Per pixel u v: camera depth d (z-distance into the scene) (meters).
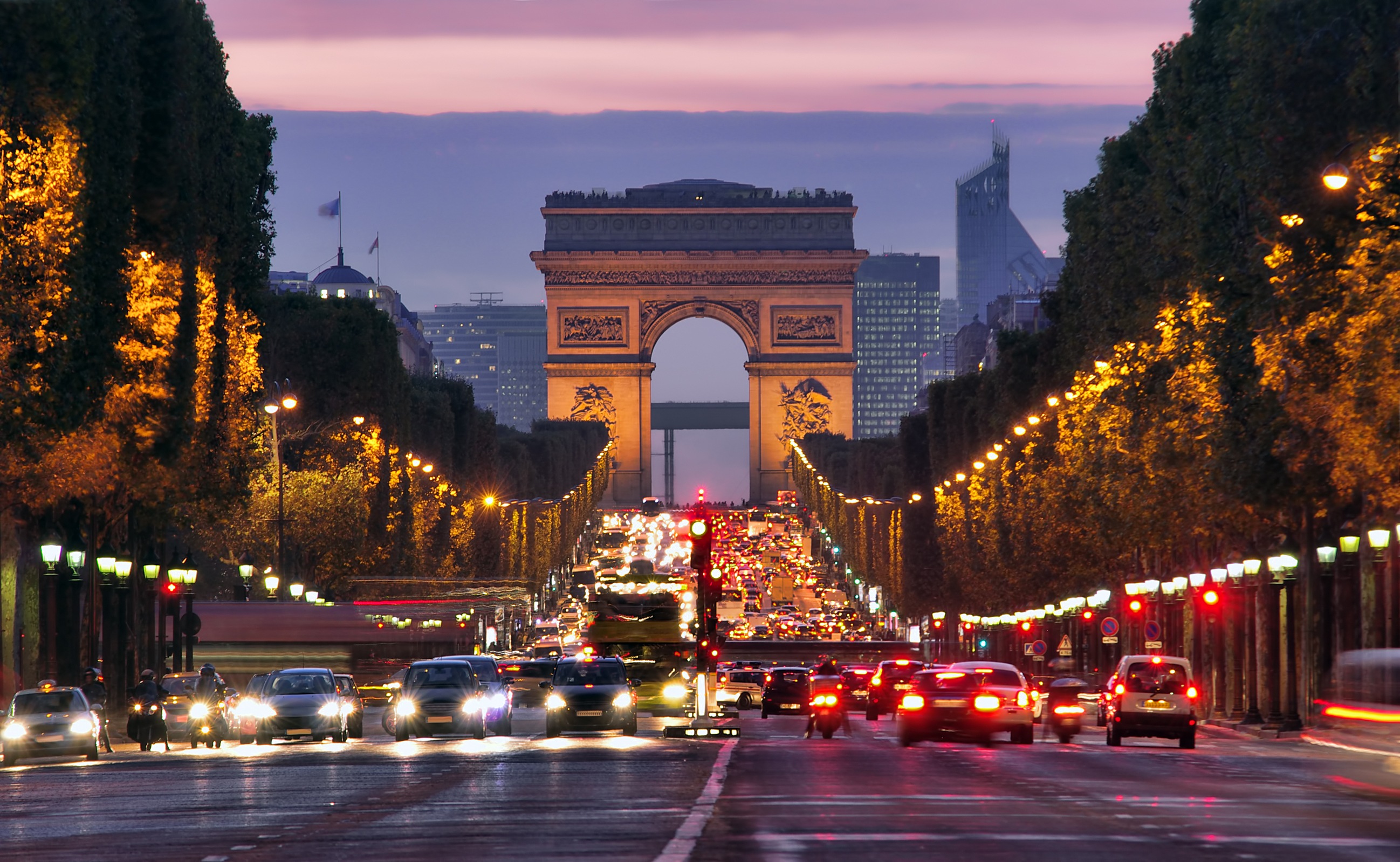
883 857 51.88
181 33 169.88
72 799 82.62
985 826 61.44
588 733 165.75
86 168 139.38
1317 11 147.88
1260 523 184.50
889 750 123.69
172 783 92.81
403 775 95.19
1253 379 164.12
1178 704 145.00
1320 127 147.12
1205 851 53.88
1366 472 138.25
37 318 134.25
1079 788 82.06
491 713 165.38
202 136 187.88
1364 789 79.56
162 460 172.25
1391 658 81.31
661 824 62.53
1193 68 191.00
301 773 99.81
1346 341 132.00
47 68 135.38
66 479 158.00
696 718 151.25
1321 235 146.75
